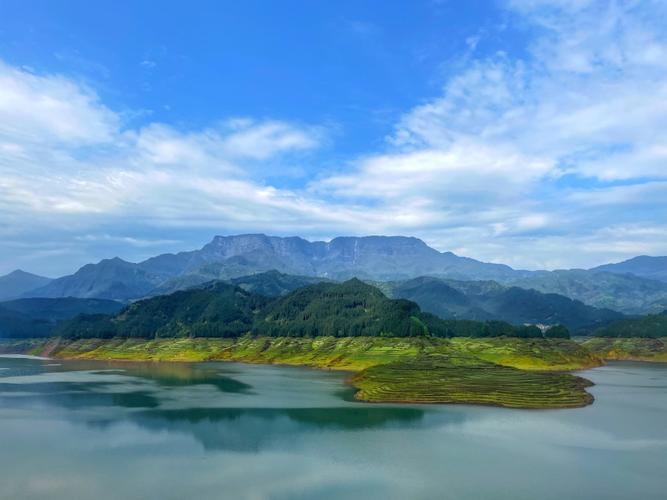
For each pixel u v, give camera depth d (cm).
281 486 9256
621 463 10662
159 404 17250
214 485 9300
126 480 9562
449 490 9094
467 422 14388
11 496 8800
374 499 8669
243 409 16312
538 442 12256
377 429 13550
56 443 12125
